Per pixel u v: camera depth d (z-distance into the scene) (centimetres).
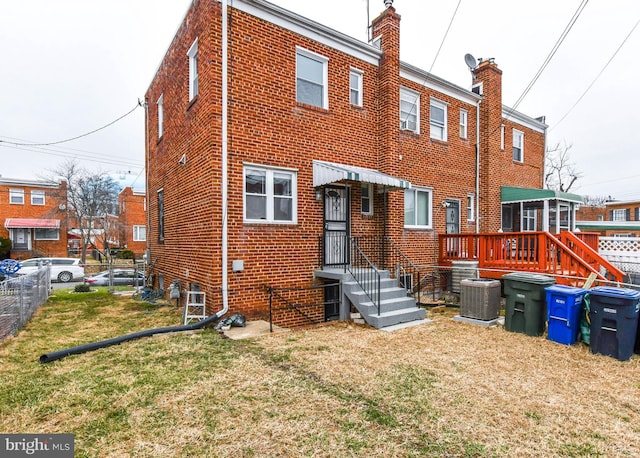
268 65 785
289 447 287
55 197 2672
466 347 569
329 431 311
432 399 379
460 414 346
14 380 420
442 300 1047
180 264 923
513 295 668
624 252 1298
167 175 1058
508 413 350
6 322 620
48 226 2666
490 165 1296
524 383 427
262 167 776
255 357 506
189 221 848
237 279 726
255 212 772
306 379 427
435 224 1138
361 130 962
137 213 3125
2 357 508
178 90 937
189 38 845
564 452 285
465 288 763
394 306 764
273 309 718
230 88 729
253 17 765
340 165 872
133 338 591
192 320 736
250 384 411
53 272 1980
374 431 312
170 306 941
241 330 663
